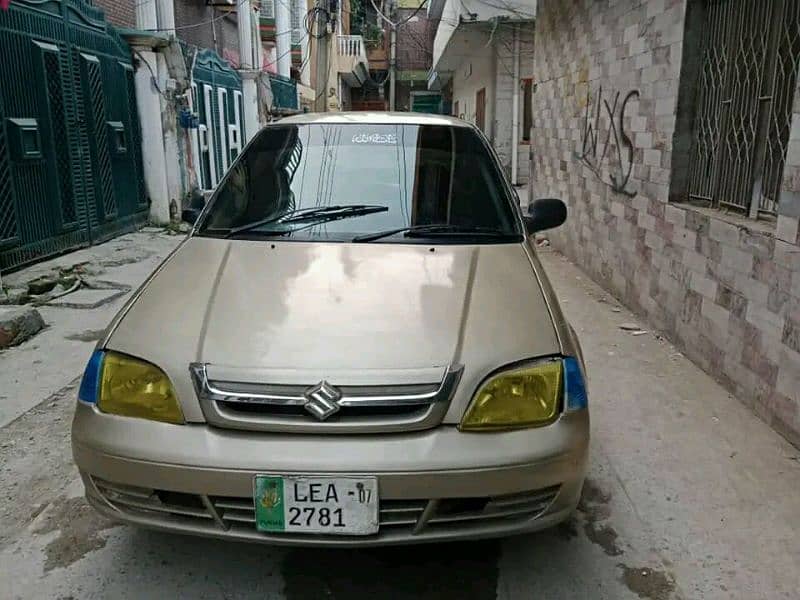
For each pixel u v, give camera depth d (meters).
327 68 13.90
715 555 2.44
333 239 2.80
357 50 26.61
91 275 6.48
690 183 4.59
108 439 2.02
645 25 5.05
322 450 1.91
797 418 3.16
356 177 3.15
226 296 2.33
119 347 2.16
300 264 2.56
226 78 12.71
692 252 4.26
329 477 1.90
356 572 2.35
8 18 6.07
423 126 3.48
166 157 9.70
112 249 7.71
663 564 2.39
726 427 3.39
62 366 4.18
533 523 2.06
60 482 2.88
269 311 2.23
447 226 2.90
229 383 1.98
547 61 8.59
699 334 4.17
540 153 9.09
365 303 2.27
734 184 4.03
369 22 36.47
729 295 3.79
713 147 4.26
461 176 3.18
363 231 2.87
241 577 2.32
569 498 2.10
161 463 1.95
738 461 3.07
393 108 32.69
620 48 5.64
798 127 3.12
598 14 6.26
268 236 2.86
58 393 3.78
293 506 1.92
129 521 2.08
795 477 2.94
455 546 2.49
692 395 3.77
